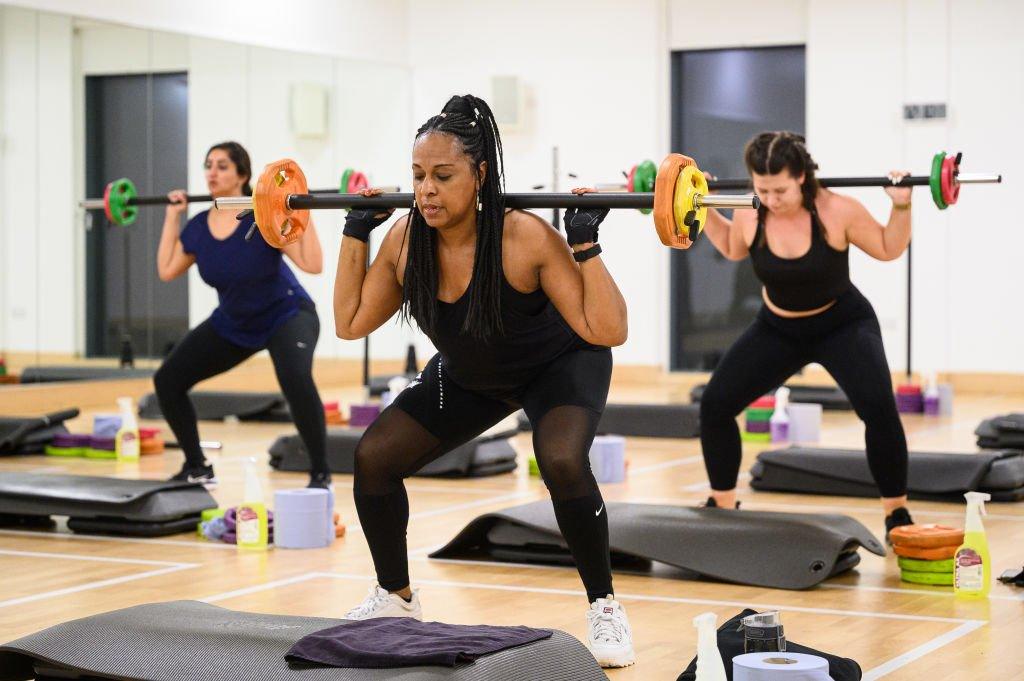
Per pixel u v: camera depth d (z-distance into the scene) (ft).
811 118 40.29
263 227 12.16
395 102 44.16
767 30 41.06
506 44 43.62
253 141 38.96
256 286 18.99
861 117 39.78
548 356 10.93
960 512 18.97
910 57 39.11
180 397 20.17
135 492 17.60
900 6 39.22
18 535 17.44
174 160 36.50
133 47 35.42
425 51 44.47
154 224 36.11
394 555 11.33
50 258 33.58
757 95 41.57
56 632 9.80
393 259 11.21
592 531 10.75
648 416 29.55
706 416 16.43
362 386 41.65
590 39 42.68
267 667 8.92
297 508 16.49
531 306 10.72
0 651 9.63
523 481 22.90
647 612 12.86
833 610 12.92
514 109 43.04
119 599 13.53
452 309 10.76
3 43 32.37
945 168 15.10
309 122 40.88
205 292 37.24
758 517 14.96
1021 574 14.10
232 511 17.01
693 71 42.22
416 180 10.50
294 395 19.20
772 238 15.66
